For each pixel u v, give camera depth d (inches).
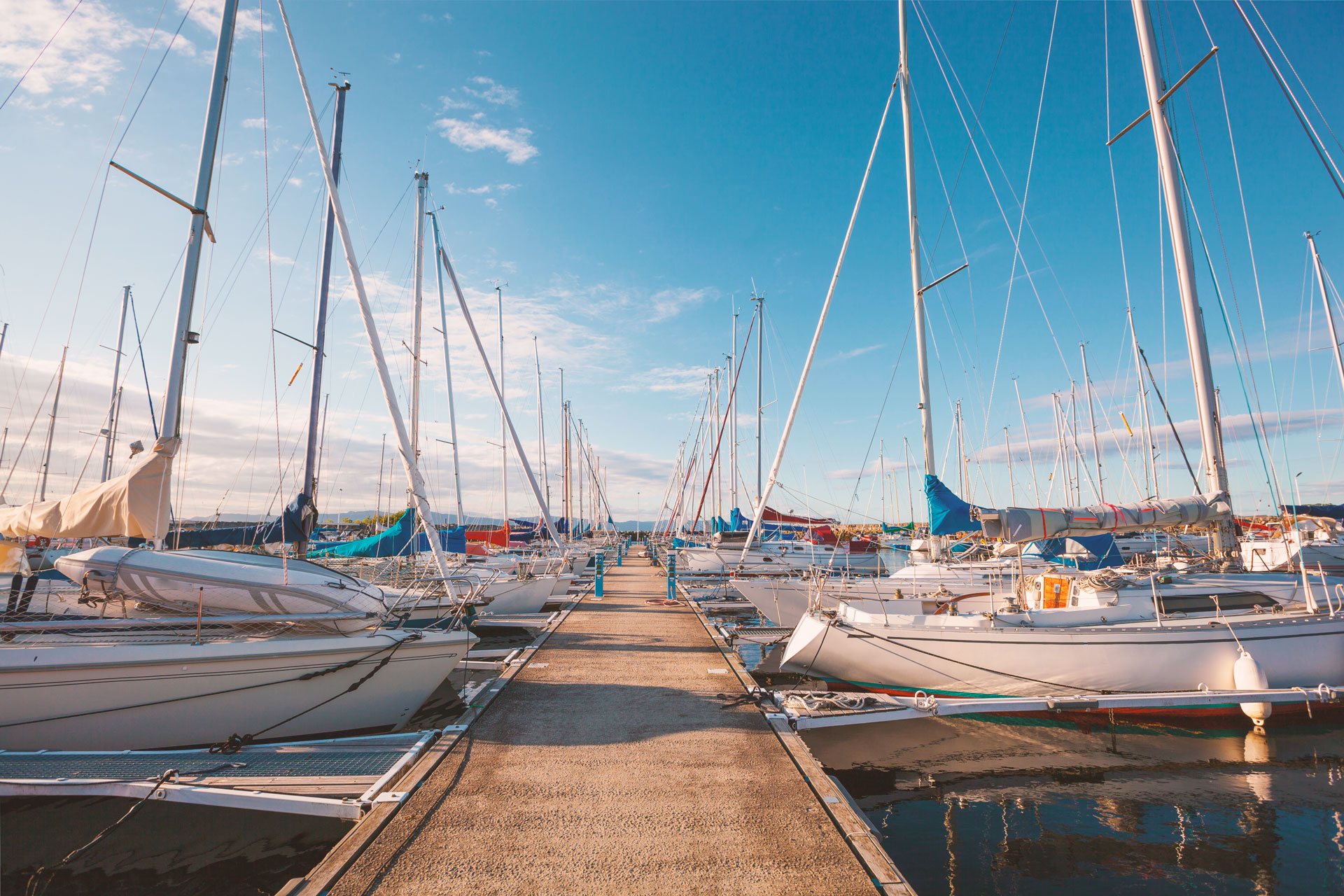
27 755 216.1
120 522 275.0
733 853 158.9
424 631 303.6
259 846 204.4
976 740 305.4
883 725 313.9
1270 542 515.5
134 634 273.7
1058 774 271.4
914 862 204.2
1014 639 322.3
